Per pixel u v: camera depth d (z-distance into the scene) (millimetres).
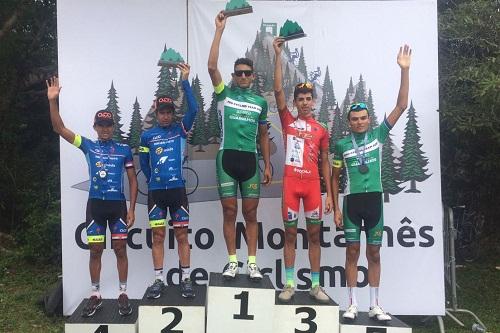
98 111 4008
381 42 4391
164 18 4332
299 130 3812
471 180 5723
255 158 3777
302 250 4352
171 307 3443
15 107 7320
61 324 4180
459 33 4711
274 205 4363
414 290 4367
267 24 4352
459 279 5594
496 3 4715
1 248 6305
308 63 4379
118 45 4324
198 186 4348
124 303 3699
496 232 6484
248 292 3426
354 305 3697
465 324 4391
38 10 7320
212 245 4348
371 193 3744
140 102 4332
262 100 3850
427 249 4375
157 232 3826
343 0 4387
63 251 4297
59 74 4285
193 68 4332
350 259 3773
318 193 3812
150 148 3861
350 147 3809
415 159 4391
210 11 4336
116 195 3822
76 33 4301
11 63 7145
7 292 4938
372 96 4383
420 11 4387
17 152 7211
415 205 4387
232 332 3416
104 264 4320
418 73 4391
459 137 5070
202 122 4340
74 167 4305
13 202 6926
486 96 4020
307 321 3541
